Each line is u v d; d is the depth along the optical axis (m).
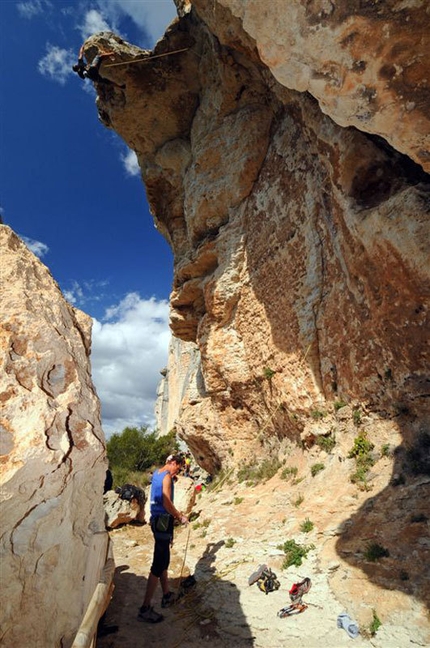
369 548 4.47
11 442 2.11
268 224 10.10
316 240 8.44
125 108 13.16
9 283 2.73
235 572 5.06
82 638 2.10
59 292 3.25
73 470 2.31
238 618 4.04
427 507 4.73
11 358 2.37
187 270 13.19
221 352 11.43
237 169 11.09
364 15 3.32
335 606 3.87
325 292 8.19
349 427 7.30
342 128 6.94
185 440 14.05
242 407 11.62
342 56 3.64
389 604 3.64
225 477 10.92
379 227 5.96
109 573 2.64
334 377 7.85
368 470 6.23
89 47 11.84
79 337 3.10
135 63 12.06
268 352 9.83
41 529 2.13
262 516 6.79
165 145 13.89
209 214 12.02
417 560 4.03
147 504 8.34
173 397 35.75
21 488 2.04
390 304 6.09
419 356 5.82
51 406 2.34
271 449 10.42
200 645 3.66
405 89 3.64
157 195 15.27
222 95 11.40
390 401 6.45
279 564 4.98
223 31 8.59
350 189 6.88
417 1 3.14
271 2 3.57
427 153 4.01
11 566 2.01
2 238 3.04
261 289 10.22
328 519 5.60
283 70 4.08
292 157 9.44
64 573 2.25
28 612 2.05
